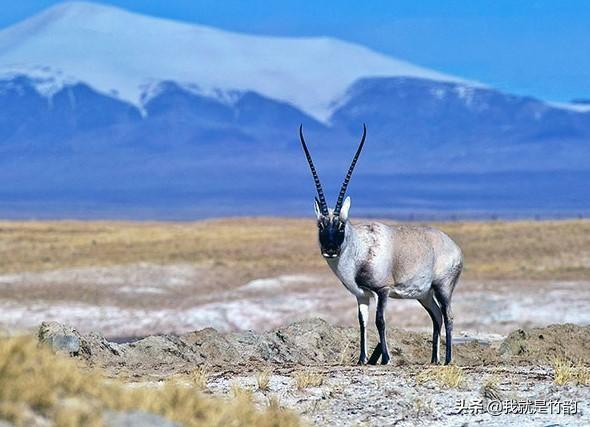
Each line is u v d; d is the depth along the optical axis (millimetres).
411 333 76312
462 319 123062
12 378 35344
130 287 151750
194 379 51906
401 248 64500
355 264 63719
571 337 72250
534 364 63531
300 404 48031
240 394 45844
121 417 36688
